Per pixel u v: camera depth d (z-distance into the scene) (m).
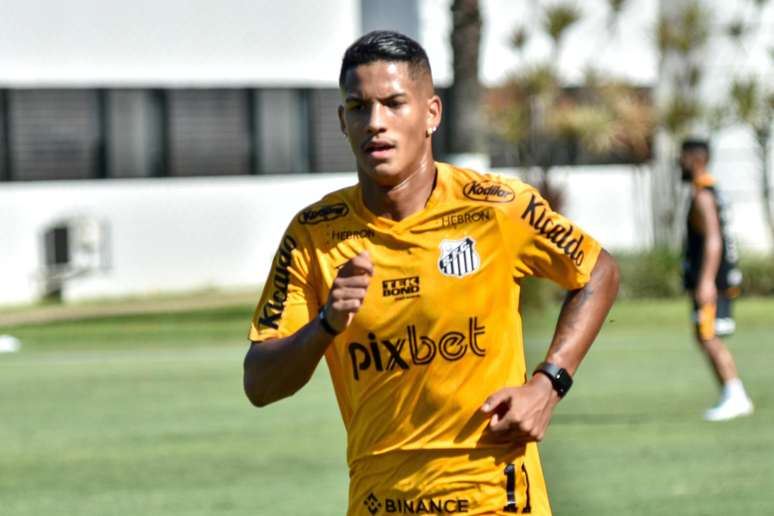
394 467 13.68
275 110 83.44
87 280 78.50
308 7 83.69
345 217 13.96
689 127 83.25
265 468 33.34
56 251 77.88
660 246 82.88
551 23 79.12
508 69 85.38
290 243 14.16
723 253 39.03
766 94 82.88
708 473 31.69
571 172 87.81
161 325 66.38
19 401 45.28
